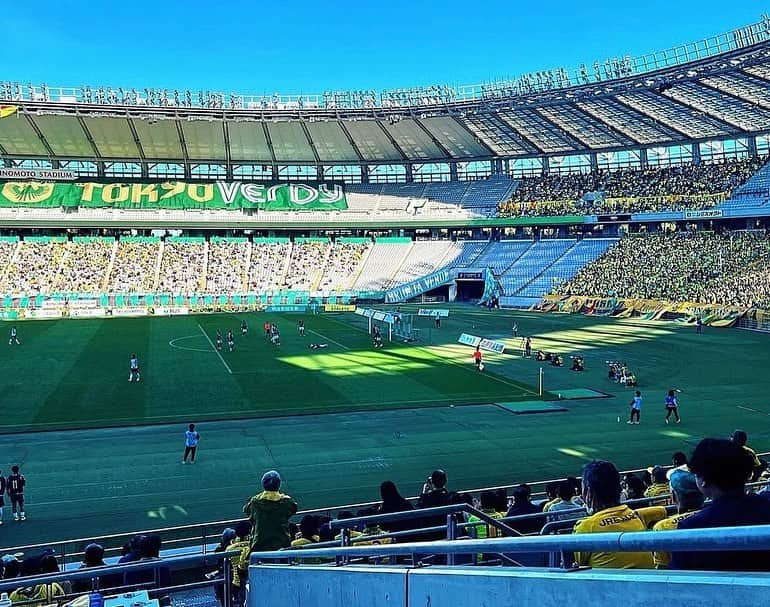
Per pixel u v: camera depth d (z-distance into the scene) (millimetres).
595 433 32938
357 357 56469
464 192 118625
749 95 76250
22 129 99625
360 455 29516
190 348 61375
